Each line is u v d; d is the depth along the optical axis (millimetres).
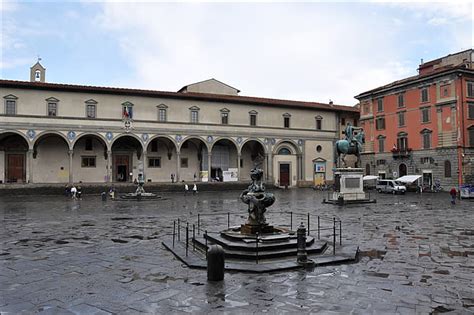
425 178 56812
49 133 50844
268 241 14016
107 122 53781
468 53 58250
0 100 48750
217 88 67188
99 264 12859
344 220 23969
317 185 64625
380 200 40750
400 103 61219
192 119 59156
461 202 38281
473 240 17031
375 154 65875
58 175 54688
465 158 52125
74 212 29344
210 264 10797
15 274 11633
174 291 9953
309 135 67812
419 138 57750
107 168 57375
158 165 60438
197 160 62875
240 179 65062
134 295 9664
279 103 64750
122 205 35469
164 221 23797
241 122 62531
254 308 8727
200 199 42594
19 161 53250
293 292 9805
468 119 52812
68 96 52156
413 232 19266
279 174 65438
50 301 9250
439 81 54750
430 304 8945
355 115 72875
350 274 11453
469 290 9953
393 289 10039
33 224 22656
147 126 56094
